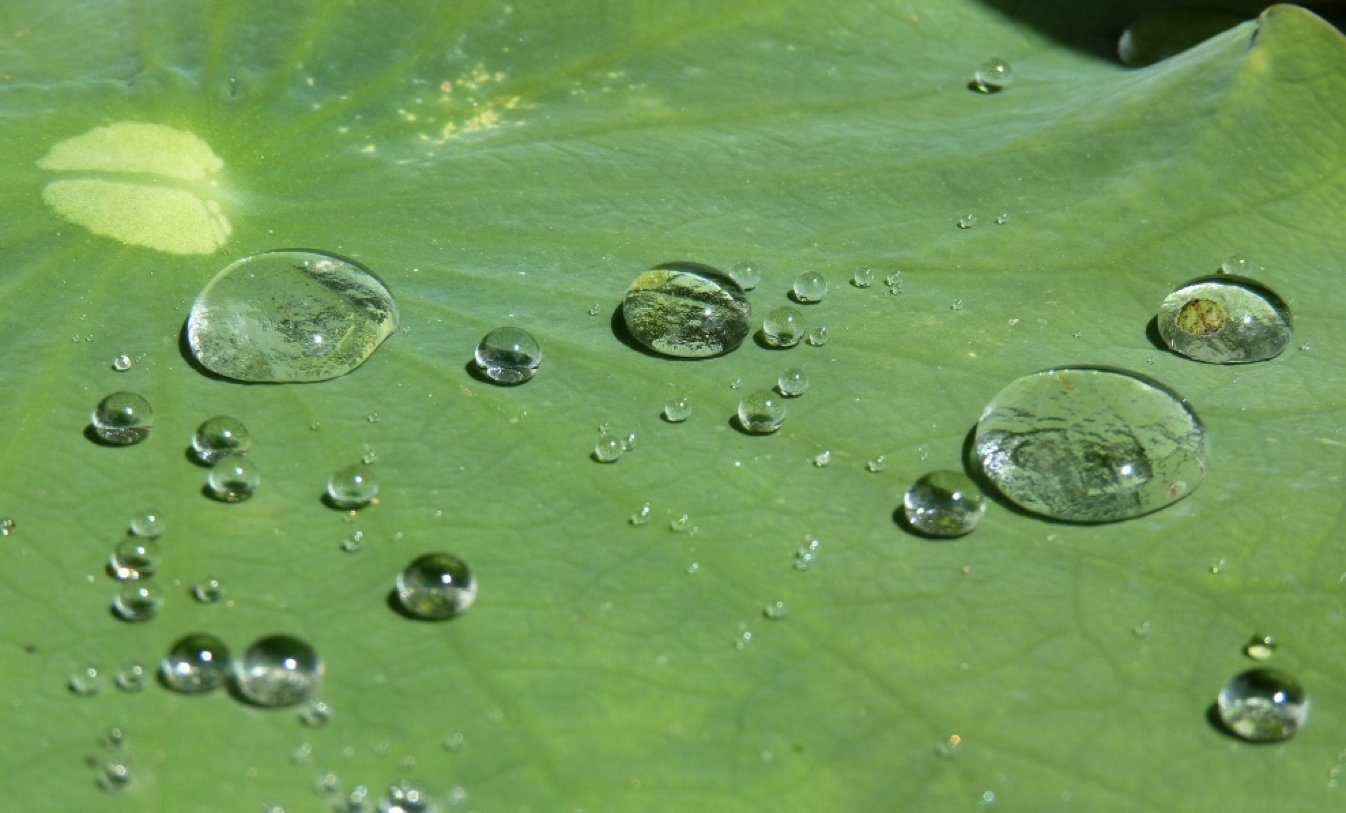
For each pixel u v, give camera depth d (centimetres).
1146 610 27
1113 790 26
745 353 28
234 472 27
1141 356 28
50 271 28
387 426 28
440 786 26
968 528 27
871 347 28
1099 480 27
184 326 28
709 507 27
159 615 27
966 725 26
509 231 29
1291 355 28
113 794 26
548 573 27
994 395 28
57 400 28
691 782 26
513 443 28
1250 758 26
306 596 27
